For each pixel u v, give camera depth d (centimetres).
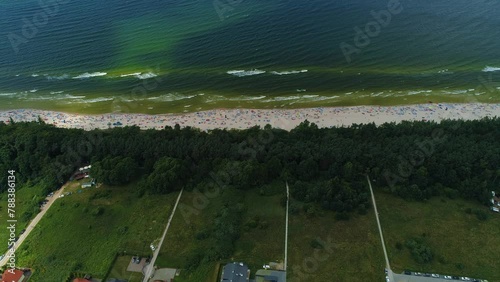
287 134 14388
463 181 12431
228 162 13025
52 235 11538
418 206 12094
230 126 16438
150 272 10369
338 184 12094
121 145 13850
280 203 12238
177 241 11194
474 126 14325
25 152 13712
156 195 12744
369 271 10244
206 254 10750
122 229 11569
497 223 11519
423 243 10862
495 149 12838
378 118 16625
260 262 10525
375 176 12725
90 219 11981
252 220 11669
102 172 12962
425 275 10125
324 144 13512
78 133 14738
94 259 10750
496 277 10081
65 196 12875
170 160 13138
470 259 10506
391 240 11025
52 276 10338
